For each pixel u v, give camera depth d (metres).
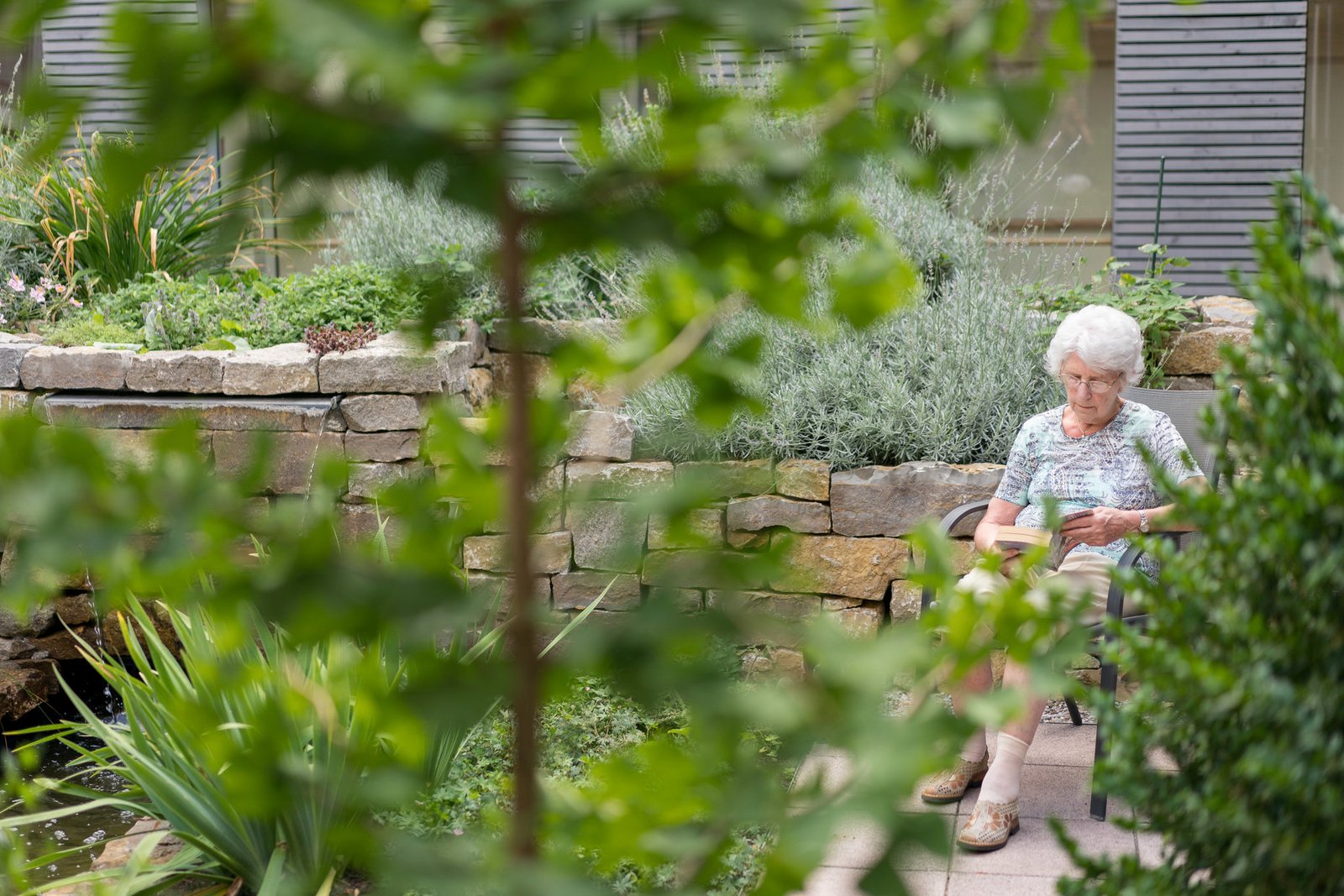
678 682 1.01
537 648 1.07
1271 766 1.82
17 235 8.68
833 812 0.93
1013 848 4.31
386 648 3.50
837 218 1.09
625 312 7.00
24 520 0.91
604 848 1.10
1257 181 8.96
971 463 6.40
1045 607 1.20
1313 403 2.04
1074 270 9.25
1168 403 5.77
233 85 0.82
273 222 0.93
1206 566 2.10
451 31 0.89
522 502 1.08
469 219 7.91
